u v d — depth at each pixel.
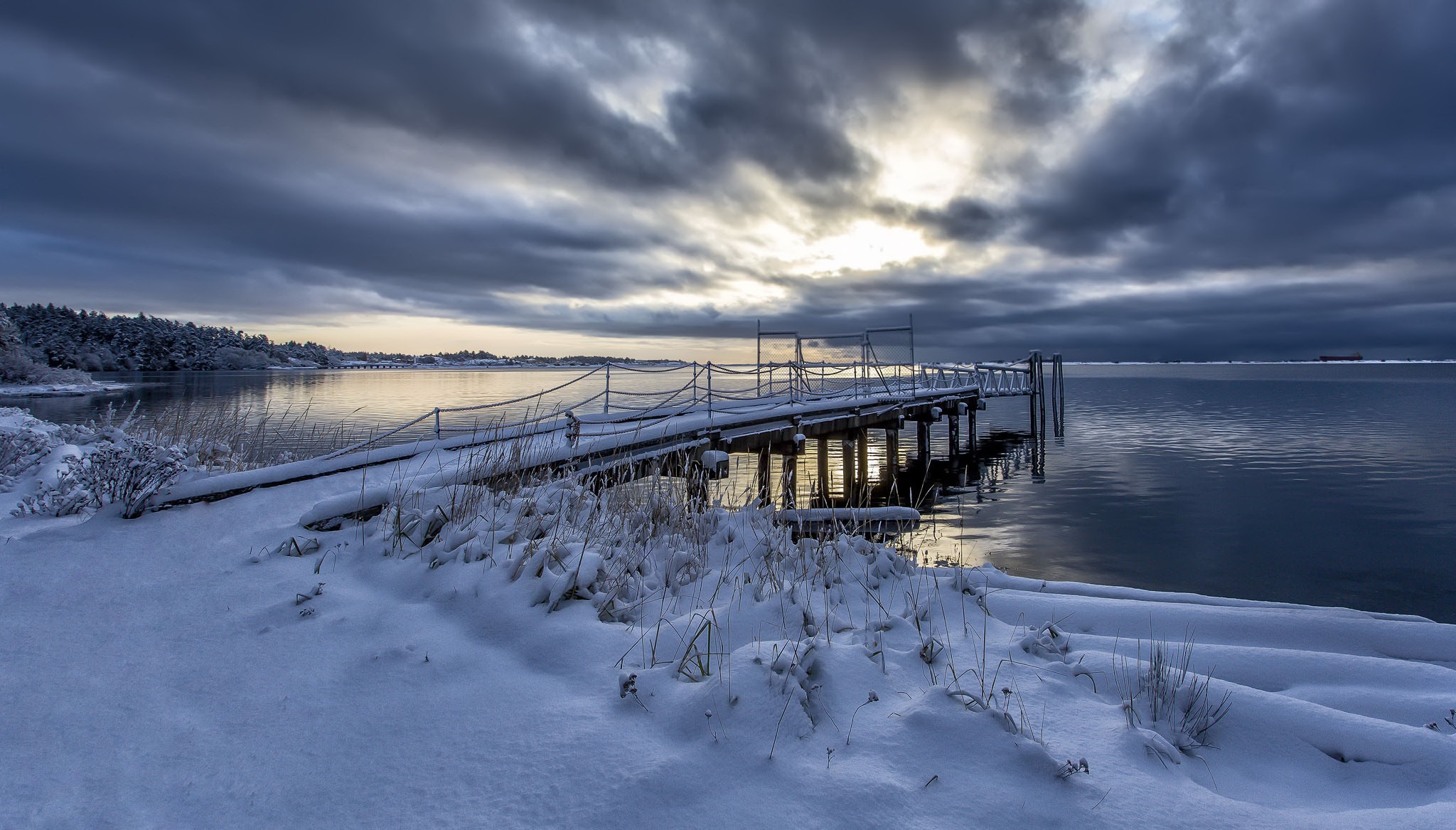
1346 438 31.22
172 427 10.70
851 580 5.10
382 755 2.65
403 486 6.38
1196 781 2.73
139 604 4.08
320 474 7.53
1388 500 17.67
